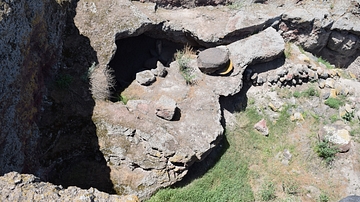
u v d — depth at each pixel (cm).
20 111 554
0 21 494
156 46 891
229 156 732
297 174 720
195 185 670
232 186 682
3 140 500
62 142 642
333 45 961
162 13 874
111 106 696
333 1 926
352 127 802
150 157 654
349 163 733
